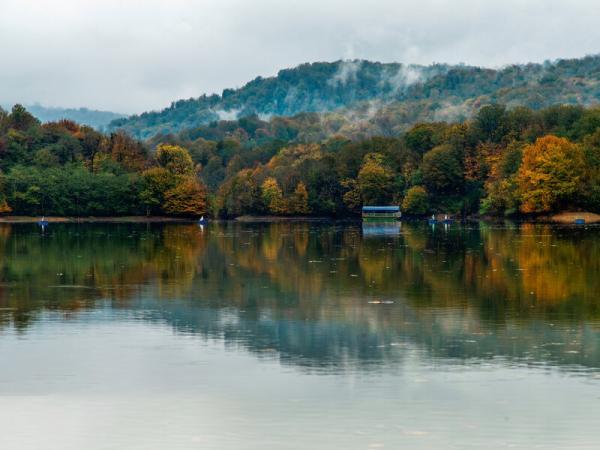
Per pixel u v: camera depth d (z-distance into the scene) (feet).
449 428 128.47
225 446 122.62
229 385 150.20
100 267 333.62
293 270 319.27
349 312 219.61
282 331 194.80
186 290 263.49
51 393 146.30
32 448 122.83
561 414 134.00
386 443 123.13
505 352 172.04
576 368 159.02
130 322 206.80
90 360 167.73
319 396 143.43
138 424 131.54
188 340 185.57
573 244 439.63
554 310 219.41
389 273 306.35
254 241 500.74
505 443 123.03
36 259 369.71
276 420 132.36
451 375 155.22
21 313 219.82
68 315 216.95
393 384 149.89
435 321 205.57
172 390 147.54
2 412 137.08
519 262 341.62
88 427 130.41
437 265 333.01
